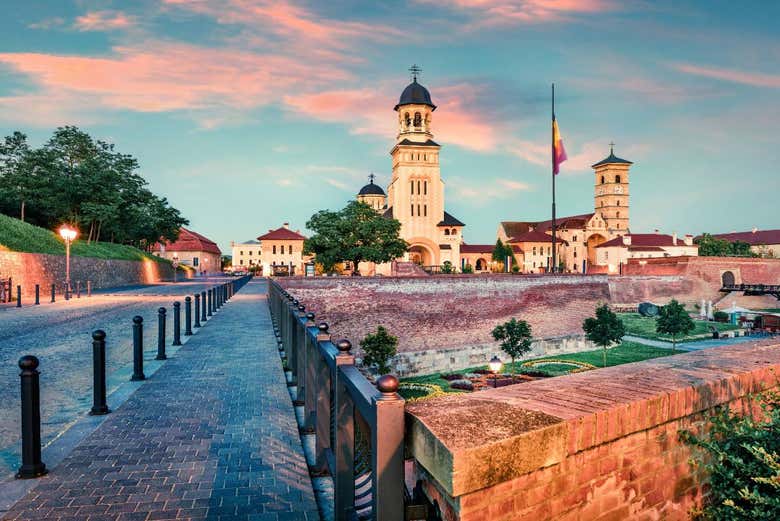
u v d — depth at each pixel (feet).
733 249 340.80
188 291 110.32
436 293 116.37
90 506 11.51
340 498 9.86
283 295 36.06
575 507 8.07
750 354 14.24
